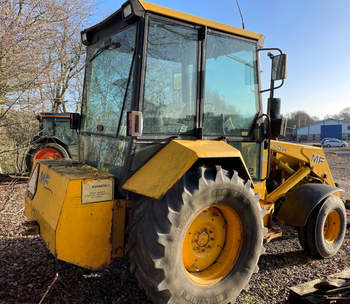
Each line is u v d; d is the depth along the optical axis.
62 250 2.27
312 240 3.61
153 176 2.34
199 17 2.69
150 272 2.23
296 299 2.57
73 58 9.46
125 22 2.53
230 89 3.05
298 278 3.21
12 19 5.72
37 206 2.85
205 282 2.47
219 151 2.47
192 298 2.33
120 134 2.62
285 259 3.67
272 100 3.34
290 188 3.97
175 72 2.61
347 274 2.89
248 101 3.21
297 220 3.57
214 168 2.50
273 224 4.91
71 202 2.30
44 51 6.60
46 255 3.46
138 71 2.40
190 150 2.34
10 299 2.57
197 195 2.30
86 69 3.48
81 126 3.55
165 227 2.20
